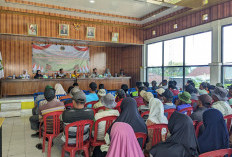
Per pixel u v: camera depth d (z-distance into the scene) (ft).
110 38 30.68
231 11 19.17
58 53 33.76
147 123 7.79
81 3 23.29
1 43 29.50
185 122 5.23
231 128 7.91
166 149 5.03
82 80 29.35
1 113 18.17
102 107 9.88
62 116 7.90
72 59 34.96
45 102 10.09
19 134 13.39
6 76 29.91
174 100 13.67
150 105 8.13
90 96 12.90
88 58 36.32
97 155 7.23
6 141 12.01
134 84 35.58
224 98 11.02
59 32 26.94
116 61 38.83
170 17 26.18
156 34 30.19
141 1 22.45
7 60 29.94
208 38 22.13
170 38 27.32
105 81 31.60
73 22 27.96
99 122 8.23
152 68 31.76
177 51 26.66
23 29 25.11
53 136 9.33
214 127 5.92
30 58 31.68
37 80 25.73
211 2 19.86
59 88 16.67
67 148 7.77
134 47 35.45
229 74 19.75
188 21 24.43
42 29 26.14
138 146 4.29
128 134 4.22
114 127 4.38
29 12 24.52
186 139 5.16
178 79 26.63
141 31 32.99
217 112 6.01
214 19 20.86
